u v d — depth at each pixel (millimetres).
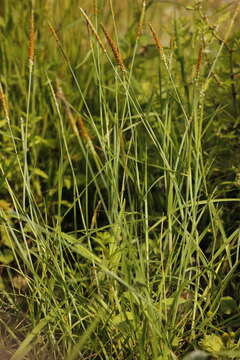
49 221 1238
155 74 1395
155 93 1267
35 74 1308
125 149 1150
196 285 985
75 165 1284
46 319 945
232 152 1194
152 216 1134
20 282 1126
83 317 981
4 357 990
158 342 930
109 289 975
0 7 1442
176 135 1196
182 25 1285
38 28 1366
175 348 967
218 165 1198
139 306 945
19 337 1022
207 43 1178
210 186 1183
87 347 964
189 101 1216
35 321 986
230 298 986
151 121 1247
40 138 1257
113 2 1462
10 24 1396
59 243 977
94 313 983
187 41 1265
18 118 1326
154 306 937
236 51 1198
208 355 879
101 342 953
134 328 959
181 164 1041
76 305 997
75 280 963
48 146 1291
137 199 1141
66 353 969
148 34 1375
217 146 1207
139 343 927
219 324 988
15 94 1378
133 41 1368
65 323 955
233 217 1164
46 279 991
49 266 977
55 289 1070
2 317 1045
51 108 1342
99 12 1321
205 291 999
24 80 1358
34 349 973
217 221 1027
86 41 1430
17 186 1245
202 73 1284
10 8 1399
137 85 1302
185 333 978
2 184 1070
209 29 1173
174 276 1003
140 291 948
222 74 1219
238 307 1010
